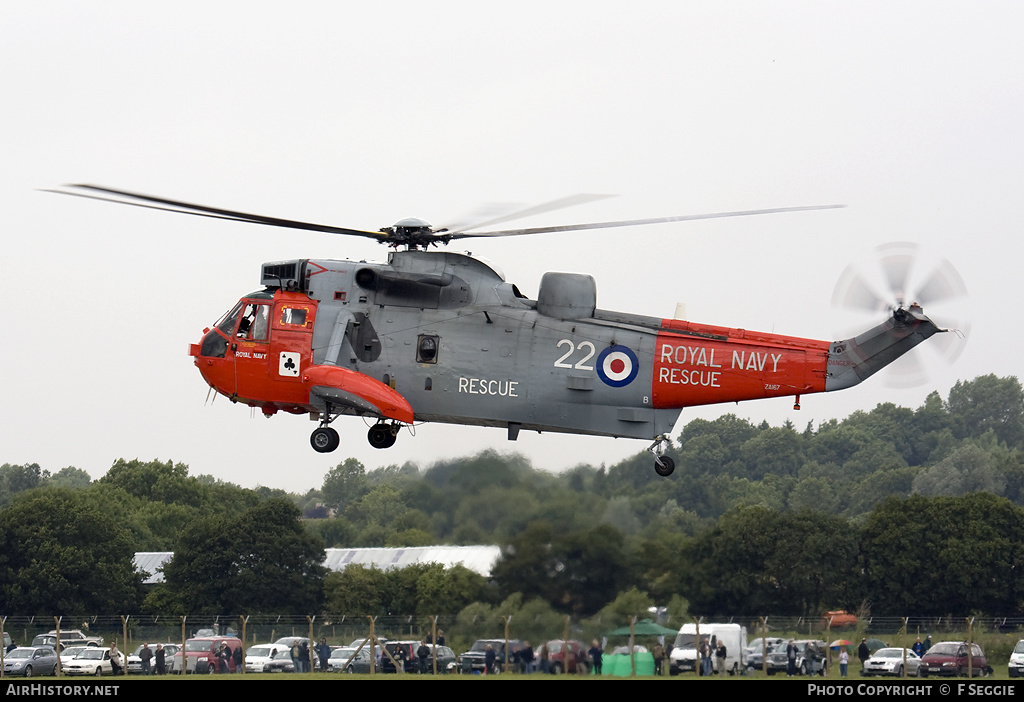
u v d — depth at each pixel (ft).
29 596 530.68
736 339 270.67
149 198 252.42
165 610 490.49
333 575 460.96
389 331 267.80
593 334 269.03
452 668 292.61
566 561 330.13
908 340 269.85
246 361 269.44
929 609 434.71
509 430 272.51
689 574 343.87
